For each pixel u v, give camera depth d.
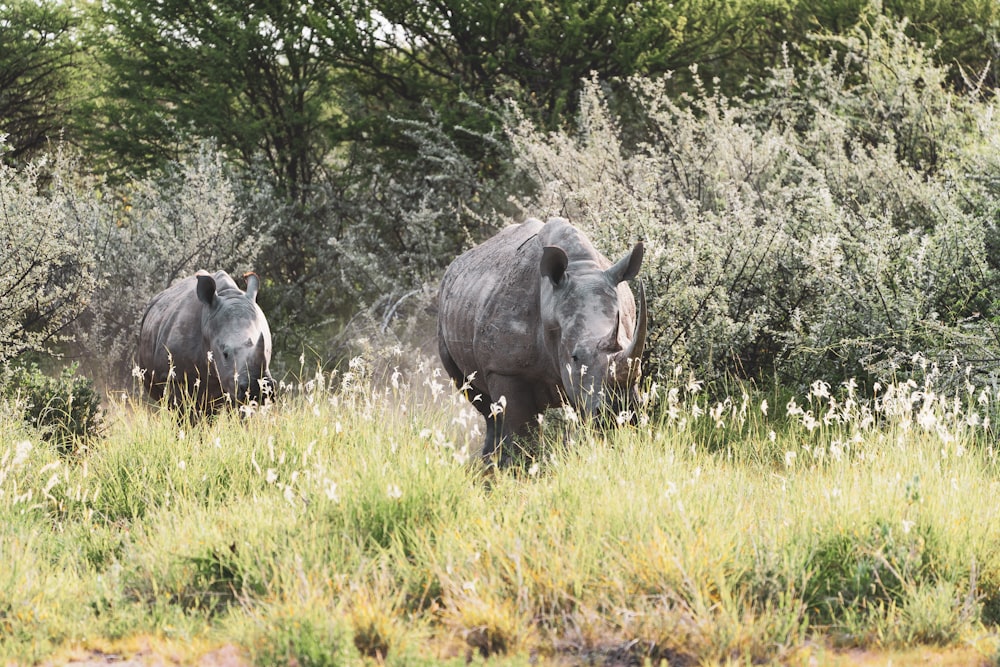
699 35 69.12
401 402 29.73
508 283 30.12
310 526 21.95
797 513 21.80
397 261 64.81
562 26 67.25
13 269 47.56
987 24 63.66
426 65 73.31
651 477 23.28
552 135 53.72
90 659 18.05
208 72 71.50
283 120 73.69
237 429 29.94
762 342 40.12
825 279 37.03
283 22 71.12
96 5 78.25
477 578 18.95
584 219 45.66
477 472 26.81
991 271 37.69
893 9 66.88
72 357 57.59
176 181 67.62
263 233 68.62
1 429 31.53
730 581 18.98
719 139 47.34
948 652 17.30
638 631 17.73
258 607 18.81
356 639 17.58
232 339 35.97
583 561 19.66
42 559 22.47
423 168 70.31
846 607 19.08
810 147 49.38
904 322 35.59
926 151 50.03
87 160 79.19
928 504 21.28
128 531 24.17
